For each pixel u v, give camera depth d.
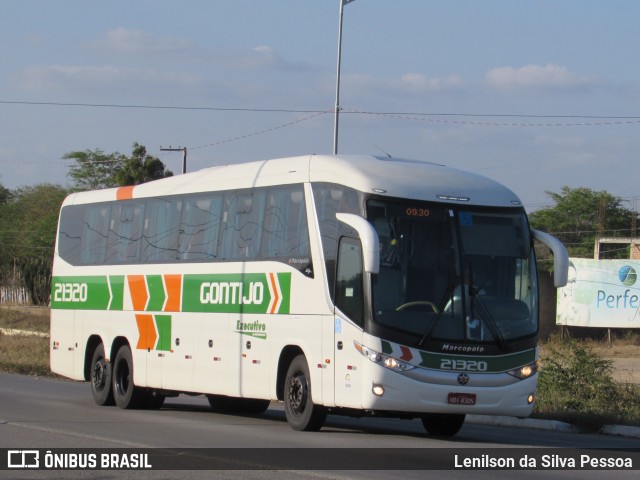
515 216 16.44
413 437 16.84
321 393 16.25
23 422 17.95
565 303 55.41
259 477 11.84
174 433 16.55
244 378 18.39
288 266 17.38
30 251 99.62
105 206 23.80
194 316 19.98
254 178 18.75
